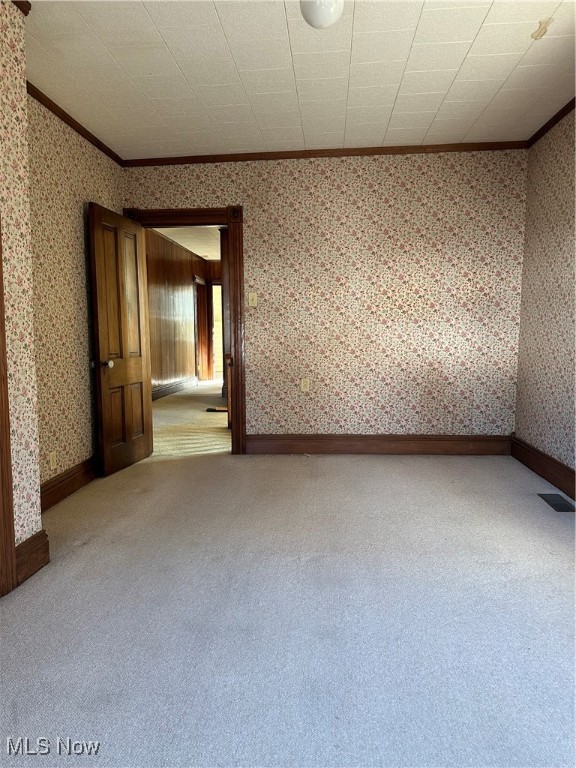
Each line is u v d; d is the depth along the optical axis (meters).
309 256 4.47
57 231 3.41
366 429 4.59
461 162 4.29
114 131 3.85
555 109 3.58
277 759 1.31
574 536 2.71
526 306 4.23
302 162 4.40
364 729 1.41
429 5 2.40
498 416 4.49
